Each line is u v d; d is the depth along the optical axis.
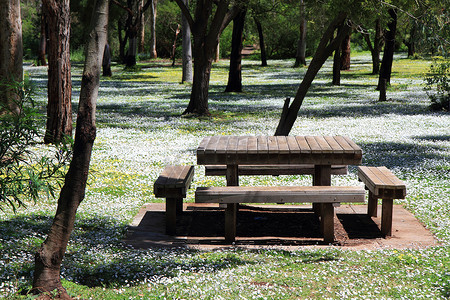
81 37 65.06
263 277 5.48
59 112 13.70
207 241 7.12
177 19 70.81
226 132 17.33
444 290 5.10
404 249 6.53
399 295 5.01
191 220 8.17
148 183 10.44
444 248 6.53
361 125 18.64
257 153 7.17
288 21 64.06
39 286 4.73
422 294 5.02
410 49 60.94
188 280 5.33
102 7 4.56
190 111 21.73
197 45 21.12
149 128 18.20
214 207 8.91
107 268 5.70
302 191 6.84
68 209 4.74
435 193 9.34
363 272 5.64
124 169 11.62
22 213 7.86
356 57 70.12
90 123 4.66
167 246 6.82
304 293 5.06
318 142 7.81
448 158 12.56
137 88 35.00
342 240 7.09
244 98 28.98
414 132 17.00
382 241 6.95
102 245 6.58
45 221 7.48
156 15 72.50
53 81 13.59
